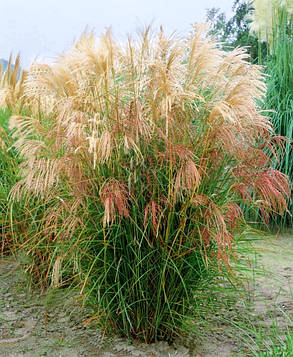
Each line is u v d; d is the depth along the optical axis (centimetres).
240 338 329
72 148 312
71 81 316
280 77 682
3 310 383
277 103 668
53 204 379
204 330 342
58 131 302
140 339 326
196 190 301
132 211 297
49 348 319
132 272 307
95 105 310
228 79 310
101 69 296
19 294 417
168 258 294
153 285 311
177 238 302
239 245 378
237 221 335
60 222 362
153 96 289
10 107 453
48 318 369
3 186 470
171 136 293
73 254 318
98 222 307
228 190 316
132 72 302
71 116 291
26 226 429
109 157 298
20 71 459
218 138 297
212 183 311
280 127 638
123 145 296
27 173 342
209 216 294
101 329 342
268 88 677
